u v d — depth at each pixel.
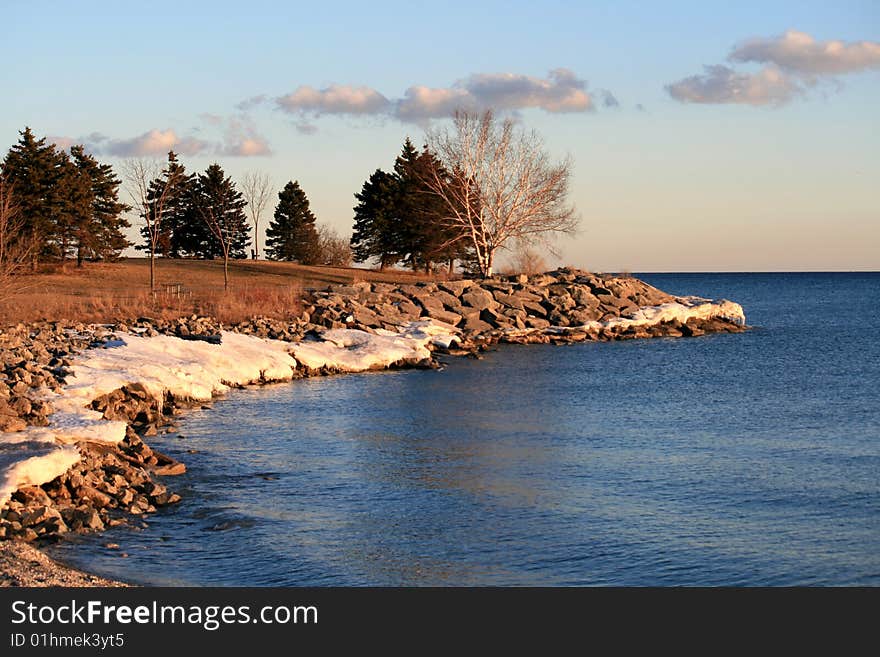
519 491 19.91
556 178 69.25
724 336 61.84
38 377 25.70
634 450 24.56
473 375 41.12
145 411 26.94
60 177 71.00
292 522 17.33
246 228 100.19
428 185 74.56
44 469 17.36
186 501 18.69
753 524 17.44
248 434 26.03
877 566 15.08
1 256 46.41
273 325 44.81
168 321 42.72
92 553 15.12
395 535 16.58
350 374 40.59
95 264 74.19
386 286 59.19
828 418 30.34
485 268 69.88
